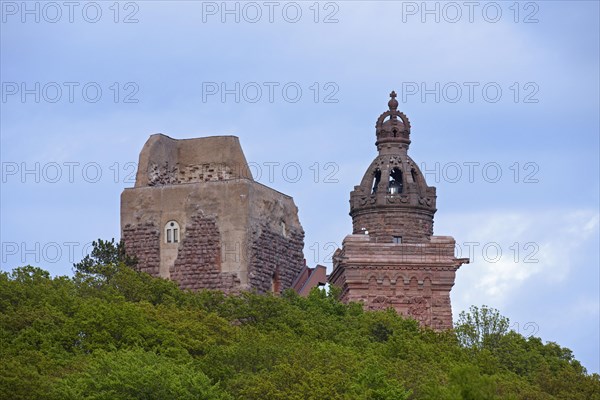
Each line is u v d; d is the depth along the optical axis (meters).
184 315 178.38
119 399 157.00
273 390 161.50
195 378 160.25
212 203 191.88
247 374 166.88
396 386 157.62
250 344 171.38
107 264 189.25
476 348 184.50
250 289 190.38
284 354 170.25
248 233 191.00
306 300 190.62
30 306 175.62
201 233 191.62
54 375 162.75
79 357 167.38
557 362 188.25
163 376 159.12
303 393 161.25
